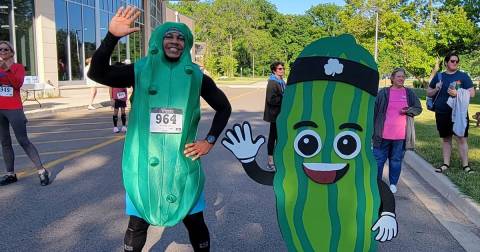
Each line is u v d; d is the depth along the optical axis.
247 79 64.50
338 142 3.37
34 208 5.45
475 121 14.76
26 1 20.83
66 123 13.62
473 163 7.74
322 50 3.38
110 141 10.30
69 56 24.27
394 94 6.20
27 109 16.22
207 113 16.64
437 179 6.77
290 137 3.40
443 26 29.17
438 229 4.99
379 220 3.36
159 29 3.06
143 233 3.24
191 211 3.17
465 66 62.16
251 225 4.98
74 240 4.49
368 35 33.28
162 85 3.03
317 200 3.38
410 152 8.79
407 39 30.34
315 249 3.38
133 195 3.06
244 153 3.44
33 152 6.40
